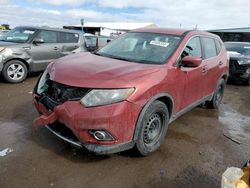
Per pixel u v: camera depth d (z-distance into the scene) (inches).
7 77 263.7
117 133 110.9
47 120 116.9
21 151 128.9
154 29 175.6
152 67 130.8
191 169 126.1
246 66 350.0
